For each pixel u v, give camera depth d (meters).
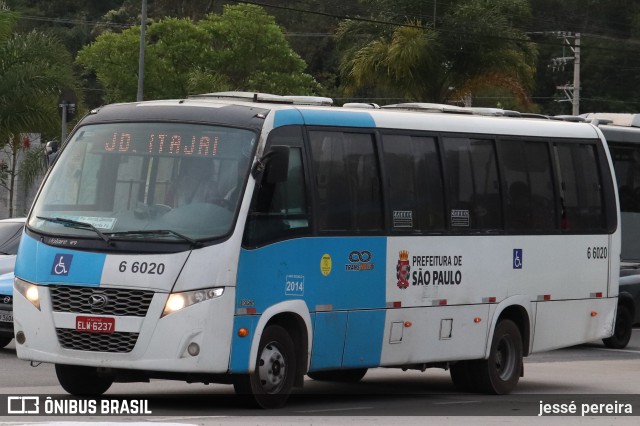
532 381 22.91
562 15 96.94
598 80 100.12
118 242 15.55
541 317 20.97
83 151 16.61
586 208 22.00
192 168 16.02
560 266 21.31
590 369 25.61
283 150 15.99
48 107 42.06
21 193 49.00
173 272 15.26
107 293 15.40
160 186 15.97
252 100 17.61
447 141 19.36
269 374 16.17
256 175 15.95
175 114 16.53
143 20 53.62
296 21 102.81
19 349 16.06
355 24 54.75
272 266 16.08
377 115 18.28
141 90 53.44
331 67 102.19
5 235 26.67
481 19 51.88
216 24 80.25
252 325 15.77
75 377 17.31
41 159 44.19
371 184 17.89
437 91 51.91
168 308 15.20
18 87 41.50
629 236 39.53
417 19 53.72
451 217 19.22
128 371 15.72
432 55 50.81
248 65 80.31
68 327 15.57
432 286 18.77
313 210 16.83
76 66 95.06
